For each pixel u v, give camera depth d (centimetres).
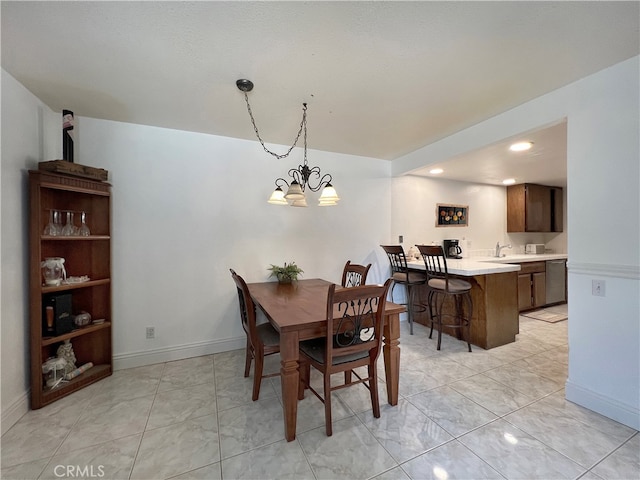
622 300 172
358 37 145
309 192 327
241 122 251
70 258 231
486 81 187
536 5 125
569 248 195
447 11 128
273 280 308
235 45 152
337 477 137
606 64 170
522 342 312
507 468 142
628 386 170
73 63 167
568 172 194
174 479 136
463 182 460
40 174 190
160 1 122
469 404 195
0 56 159
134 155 252
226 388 218
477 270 287
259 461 147
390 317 194
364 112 231
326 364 166
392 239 389
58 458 149
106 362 240
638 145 164
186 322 272
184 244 270
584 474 138
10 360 175
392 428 171
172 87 193
